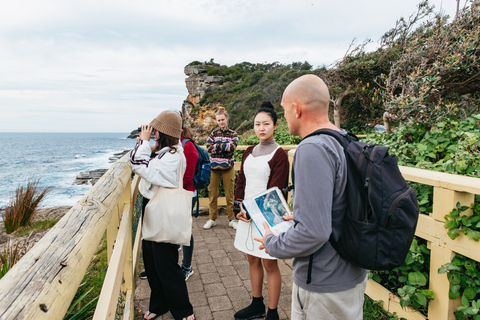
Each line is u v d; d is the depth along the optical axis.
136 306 2.68
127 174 1.94
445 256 1.76
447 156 2.46
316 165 1.14
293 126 1.42
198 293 2.86
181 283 2.34
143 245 2.39
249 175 2.32
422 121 3.37
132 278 2.28
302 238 1.14
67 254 0.76
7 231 6.95
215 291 2.89
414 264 2.04
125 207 2.23
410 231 1.12
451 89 4.63
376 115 8.66
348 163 1.21
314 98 1.33
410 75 3.91
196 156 3.02
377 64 6.88
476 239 1.57
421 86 3.68
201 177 3.53
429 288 1.87
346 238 1.18
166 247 2.28
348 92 8.31
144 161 2.08
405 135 3.29
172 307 2.36
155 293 2.47
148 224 2.20
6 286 0.59
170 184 2.18
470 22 4.21
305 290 1.31
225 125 4.51
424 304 1.84
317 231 1.11
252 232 2.27
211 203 4.64
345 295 1.26
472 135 2.28
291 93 1.38
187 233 2.24
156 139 2.27
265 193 1.63
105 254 4.17
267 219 1.54
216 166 4.43
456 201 1.70
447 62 3.94
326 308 1.27
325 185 1.13
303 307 1.33
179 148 2.29
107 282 1.36
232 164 4.50
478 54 4.06
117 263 1.51
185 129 3.06
